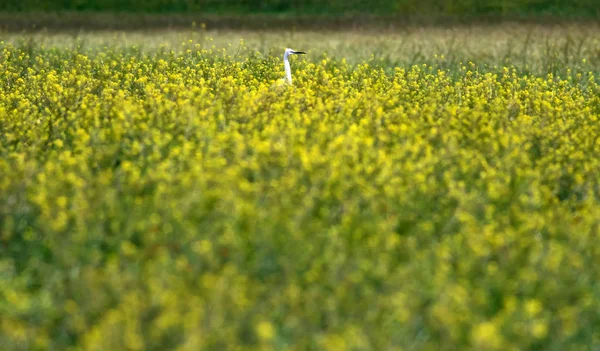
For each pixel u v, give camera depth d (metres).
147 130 46.78
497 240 33.28
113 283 29.14
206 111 50.78
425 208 37.97
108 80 65.88
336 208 37.06
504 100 60.75
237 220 34.16
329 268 30.70
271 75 72.06
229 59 78.38
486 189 40.56
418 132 49.44
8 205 37.16
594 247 34.12
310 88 63.16
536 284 30.67
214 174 38.19
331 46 96.25
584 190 42.22
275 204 36.19
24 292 31.58
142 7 143.88
